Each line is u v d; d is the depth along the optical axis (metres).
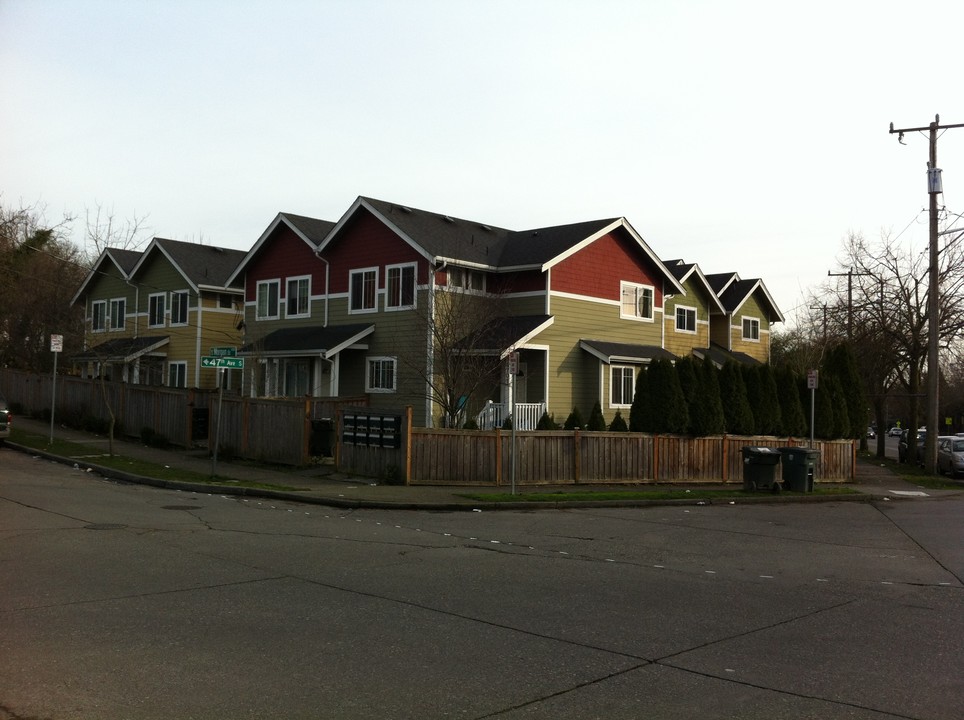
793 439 26.81
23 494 15.29
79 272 46.88
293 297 33.59
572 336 30.89
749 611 8.62
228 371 39.50
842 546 13.59
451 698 5.73
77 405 29.73
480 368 26.22
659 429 24.03
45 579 8.84
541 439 21.45
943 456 33.16
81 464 20.72
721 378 26.45
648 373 24.48
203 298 39.22
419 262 28.91
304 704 5.53
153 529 12.38
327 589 8.95
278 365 32.81
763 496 20.80
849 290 42.47
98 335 39.56
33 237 43.41
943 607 9.05
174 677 5.96
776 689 6.11
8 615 7.44
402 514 15.99
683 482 24.14
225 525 13.24
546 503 17.73
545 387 29.75
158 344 39.06
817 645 7.36
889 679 6.40
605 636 7.44
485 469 20.58
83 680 5.83
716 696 5.91
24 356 39.06
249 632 7.18
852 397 29.88
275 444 22.33
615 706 5.66
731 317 44.38
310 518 14.68
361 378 30.72
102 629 7.09
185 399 25.12
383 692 5.80
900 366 39.31
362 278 31.02
